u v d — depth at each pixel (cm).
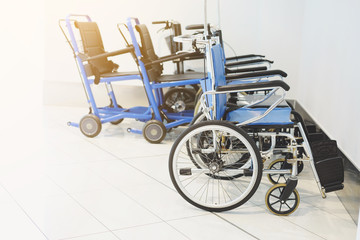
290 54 452
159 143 378
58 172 303
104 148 361
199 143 287
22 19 516
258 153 232
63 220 232
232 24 462
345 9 302
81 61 380
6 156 332
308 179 300
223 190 276
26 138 381
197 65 446
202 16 463
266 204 243
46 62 503
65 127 421
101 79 384
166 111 410
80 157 336
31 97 529
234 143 268
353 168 248
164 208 250
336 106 309
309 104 403
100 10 477
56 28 490
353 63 275
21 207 246
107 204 253
